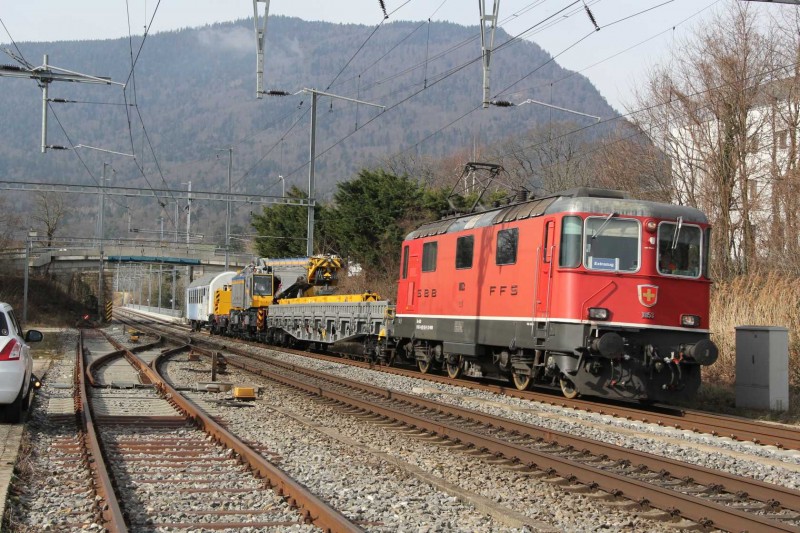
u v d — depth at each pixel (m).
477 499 7.92
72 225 175.38
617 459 10.08
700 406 16.98
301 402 16.09
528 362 17.44
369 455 10.38
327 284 38.53
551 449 10.80
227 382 20.12
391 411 13.68
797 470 10.20
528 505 7.91
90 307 85.56
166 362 26.50
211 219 181.38
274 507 7.54
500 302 18.05
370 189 49.28
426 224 23.73
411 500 7.96
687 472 9.07
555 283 15.90
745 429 13.19
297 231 57.81
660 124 35.22
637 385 15.60
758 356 16.30
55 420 12.58
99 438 10.88
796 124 29.88
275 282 40.97
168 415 13.77
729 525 7.05
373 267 48.31
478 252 19.33
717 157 31.58
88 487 8.09
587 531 7.07
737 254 30.89
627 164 37.81
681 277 15.84
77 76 23.47
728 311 21.11
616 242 15.70
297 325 35.38
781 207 28.36
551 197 16.86
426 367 23.08
